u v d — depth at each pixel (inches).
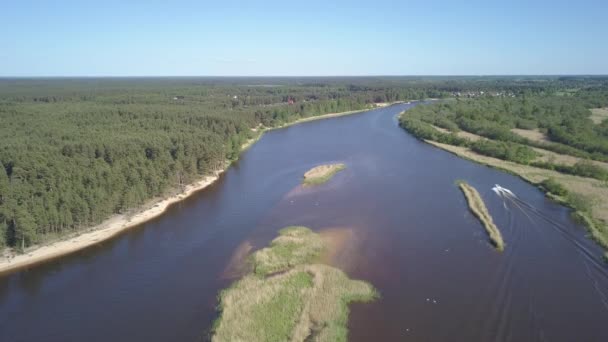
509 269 2166.6
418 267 2194.9
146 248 2508.6
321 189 3508.9
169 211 3137.3
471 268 2182.6
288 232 2591.0
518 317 1766.7
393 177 3860.7
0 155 2962.6
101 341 1670.8
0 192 2431.1
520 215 2898.6
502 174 3986.2
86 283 2119.8
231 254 2383.1
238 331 1626.5
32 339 1701.5
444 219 2849.4
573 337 1644.9
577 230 2647.6
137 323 1777.8
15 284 2122.3
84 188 2741.1
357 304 1851.6
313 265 2150.6
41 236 2463.1
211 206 3223.4
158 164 3371.1
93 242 2561.5
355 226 2723.9
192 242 2578.7
